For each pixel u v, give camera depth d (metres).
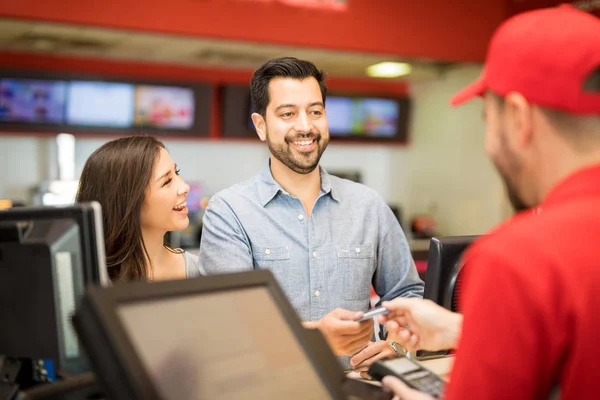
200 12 3.87
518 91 0.85
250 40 4.03
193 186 6.34
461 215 6.30
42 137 5.83
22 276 1.15
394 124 6.86
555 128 0.85
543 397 0.83
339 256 1.96
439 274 1.43
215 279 0.95
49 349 1.15
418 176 6.95
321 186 2.00
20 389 1.22
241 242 1.91
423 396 1.02
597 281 0.78
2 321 1.19
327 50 4.40
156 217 1.83
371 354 1.52
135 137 1.86
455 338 1.20
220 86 6.15
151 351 0.82
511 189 0.94
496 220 5.81
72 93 5.51
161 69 5.92
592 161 0.85
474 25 4.63
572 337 0.78
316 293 1.93
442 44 4.56
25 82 5.35
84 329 0.81
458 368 0.84
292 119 1.85
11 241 1.14
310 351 0.97
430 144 6.73
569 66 0.81
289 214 1.95
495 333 0.80
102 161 1.81
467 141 6.16
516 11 4.58
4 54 5.33
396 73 6.05
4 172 5.79
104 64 5.71
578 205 0.82
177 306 0.89
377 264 2.08
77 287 1.14
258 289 1.00
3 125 5.42
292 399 0.91
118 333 0.79
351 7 4.27
